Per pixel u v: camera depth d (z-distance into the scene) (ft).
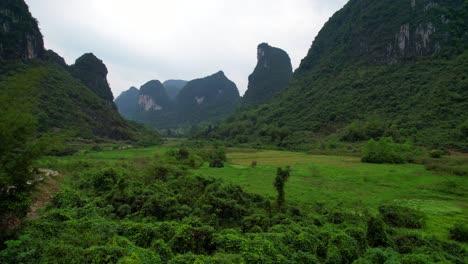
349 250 42.78
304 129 316.19
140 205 57.11
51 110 241.55
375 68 375.66
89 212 50.11
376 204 84.02
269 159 190.19
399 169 140.36
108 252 30.96
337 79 403.75
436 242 53.67
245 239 39.81
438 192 101.19
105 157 163.94
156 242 36.88
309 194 92.53
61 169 104.42
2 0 302.04
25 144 32.71
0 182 29.71
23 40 303.48
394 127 229.04
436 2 366.43
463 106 232.94
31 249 30.60
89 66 474.90
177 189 68.08
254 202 70.59
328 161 176.24
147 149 228.02
